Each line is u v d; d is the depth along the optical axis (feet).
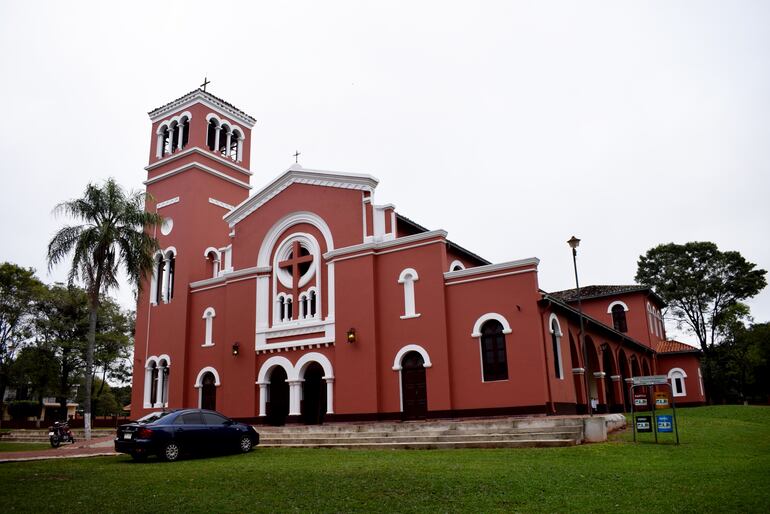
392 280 85.25
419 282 82.79
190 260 108.78
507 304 76.48
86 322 166.30
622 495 33.71
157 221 98.89
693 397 148.77
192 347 105.50
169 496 36.78
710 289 187.32
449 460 49.29
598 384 98.22
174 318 108.06
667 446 55.57
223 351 99.81
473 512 31.09
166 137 122.31
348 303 87.35
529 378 73.15
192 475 44.75
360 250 87.66
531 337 74.08
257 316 96.48
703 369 188.96
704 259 192.13
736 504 30.53
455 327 79.61
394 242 85.61
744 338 186.29
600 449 53.26
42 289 163.63
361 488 37.76
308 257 94.63
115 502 35.37
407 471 43.27
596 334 101.55
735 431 69.21
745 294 187.62
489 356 77.20
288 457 56.80
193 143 114.11
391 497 35.12
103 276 94.22
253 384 94.27
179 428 58.44
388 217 88.28
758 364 185.26
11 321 160.25
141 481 42.70
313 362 90.94
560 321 82.69
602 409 96.53
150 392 109.40
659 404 59.62
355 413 83.25
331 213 93.66
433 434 65.46
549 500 33.01
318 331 90.02
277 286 97.50
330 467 47.09
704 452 51.39
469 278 79.87
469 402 76.54
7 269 160.15
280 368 94.63
